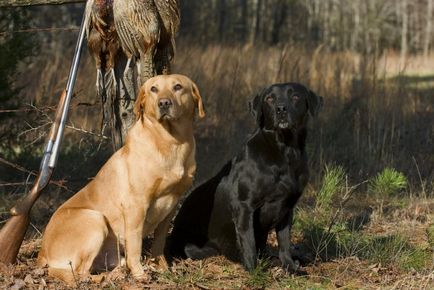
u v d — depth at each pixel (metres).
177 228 9.07
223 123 16.78
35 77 18.05
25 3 8.77
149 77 8.57
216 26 45.88
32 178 12.92
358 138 14.37
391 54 27.47
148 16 8.38
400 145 14.95
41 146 14.08
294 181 8.26
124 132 8.94
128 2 8.32
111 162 8.16
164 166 7.86
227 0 48.41
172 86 7.82
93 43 8.71
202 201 8.88
